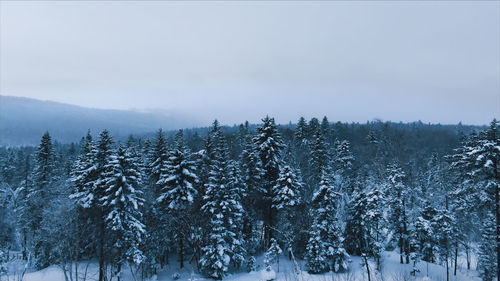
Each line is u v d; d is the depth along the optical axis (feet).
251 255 126.52
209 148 136.36
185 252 134.10
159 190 120.16
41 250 114.73
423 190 178.29
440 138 301.43
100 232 94.17
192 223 106.93
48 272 104.53
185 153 119.85
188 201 105.70
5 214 154.81
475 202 93.30
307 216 125.90
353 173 183.62
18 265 122.11
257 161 124.57
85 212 96.73
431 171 199.41
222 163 112.27
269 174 126.93
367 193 129.08
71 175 137.18
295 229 123.95
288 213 124.06
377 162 189.47
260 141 127.13
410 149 265.34
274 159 124.47
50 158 147.13
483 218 119.14
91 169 96.17
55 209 95.50
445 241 120.88
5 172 210.59
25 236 133.28
